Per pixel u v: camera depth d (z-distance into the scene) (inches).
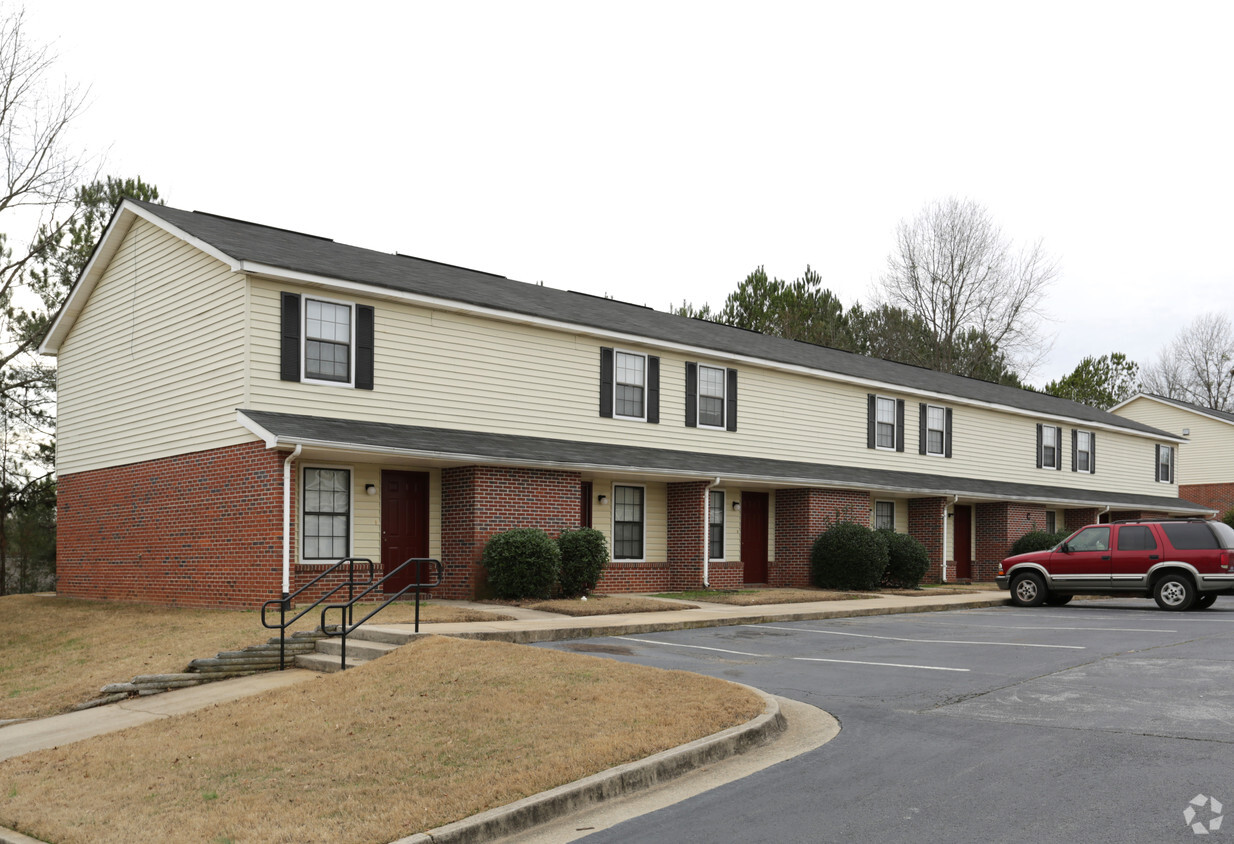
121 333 865.5
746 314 1989.4
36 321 1168.2
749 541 1057.5
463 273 962.7
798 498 1063.0
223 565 706.2
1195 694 403.9
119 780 309.1
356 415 732.7
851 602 836.0
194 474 744.3
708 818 261.3
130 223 850.1
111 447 871.1
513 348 838.5
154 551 794.8
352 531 729.6
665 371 964.6
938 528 1207.6
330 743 329.7
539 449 802.8
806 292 2073.1
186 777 304.2
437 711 358.0
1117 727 345.7
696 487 941.2
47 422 1269.7
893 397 1234.6
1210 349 2834.6
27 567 1285.7
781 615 712.4
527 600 739.4
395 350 760.3
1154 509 1566.2
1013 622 717.9
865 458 1182.3
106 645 592.4
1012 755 310.7
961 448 1333.7
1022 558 907.4
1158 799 261.3
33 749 382.6
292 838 244.1
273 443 629.3
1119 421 1683.1
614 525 917.2
